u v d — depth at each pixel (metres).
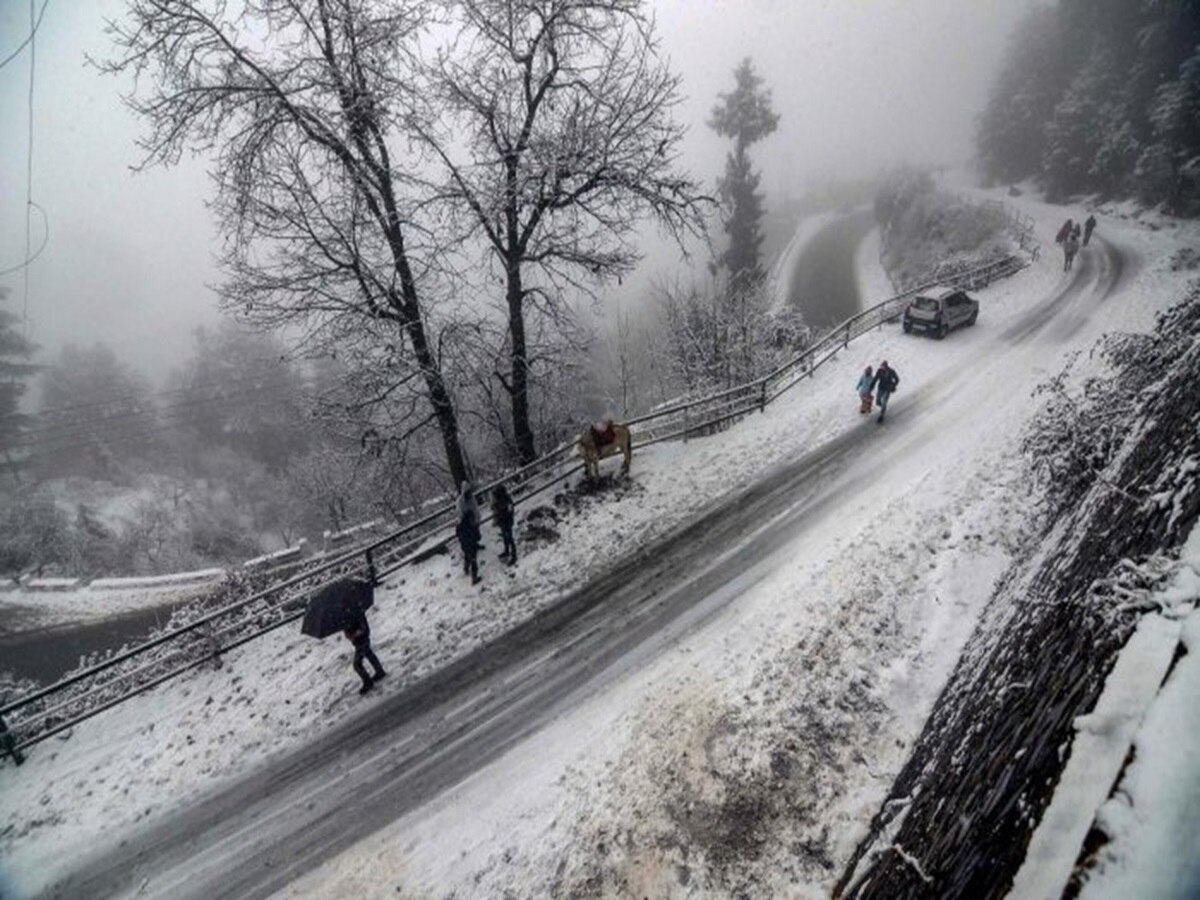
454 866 6.33
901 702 6.98
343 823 7.12
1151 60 35.56
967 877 2.22
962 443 12.70
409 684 9.12
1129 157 36.94
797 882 5.46
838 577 9.14
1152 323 16.95
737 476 13.29
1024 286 24.61
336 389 13.82
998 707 3.39
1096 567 3.55
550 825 6.48
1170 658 1.82
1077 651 2.64
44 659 19.16
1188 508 2.70
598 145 12.97
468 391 15.40
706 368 21.78
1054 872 1.54
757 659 8.00
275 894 6.49
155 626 20.02
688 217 13.93
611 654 8.91
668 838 6.07
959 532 9.38
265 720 8.95
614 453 13.77
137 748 9.00
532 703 8.31
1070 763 1.82
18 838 7.77
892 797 4.95
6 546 30.98
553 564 11.34
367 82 11.44
